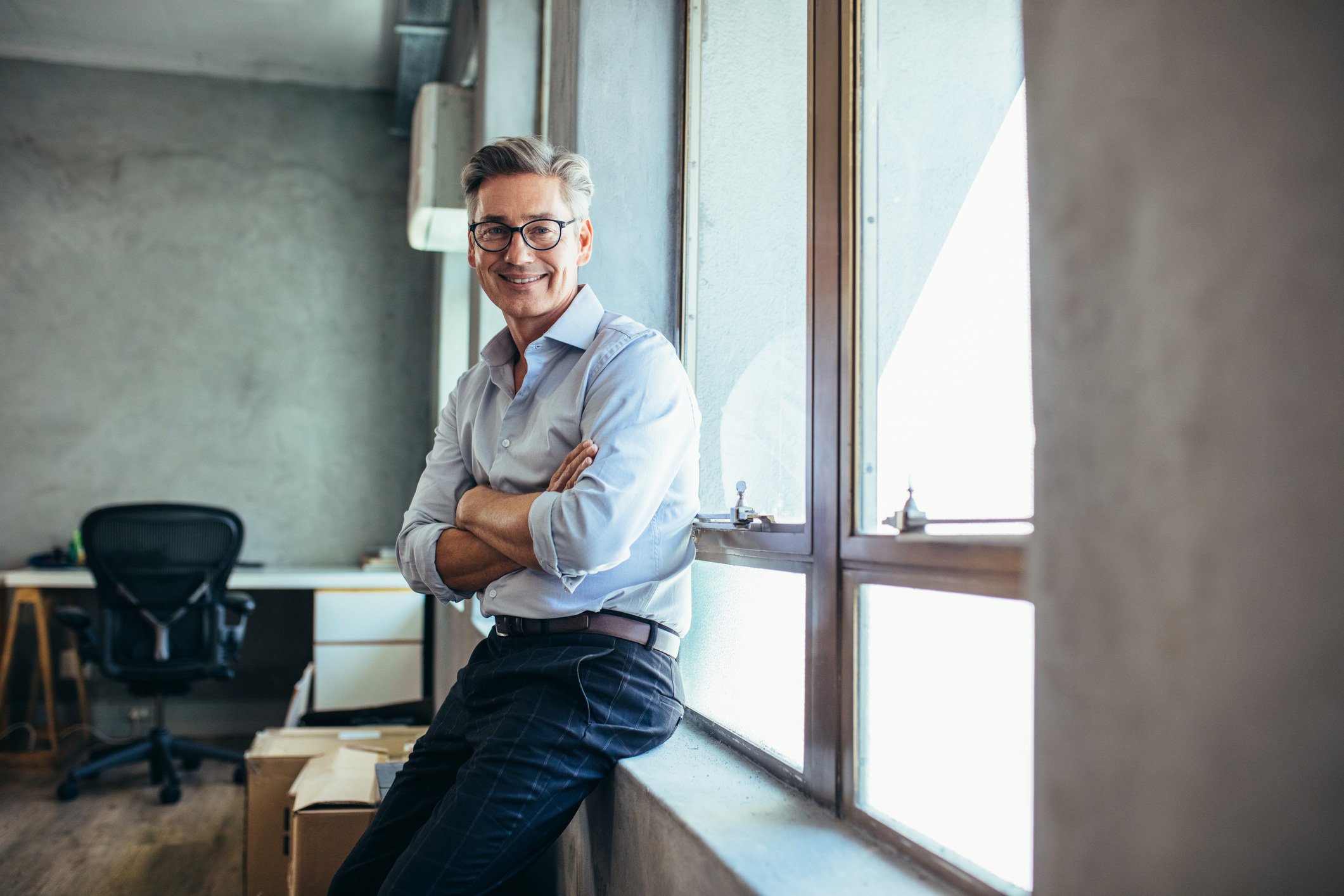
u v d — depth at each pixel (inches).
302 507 205.3
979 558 36.6
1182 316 20.8
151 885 111.4
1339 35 20.5
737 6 69.5
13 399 193.8
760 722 58.1
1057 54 24.0
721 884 40.5
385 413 209.9
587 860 61.6
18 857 120.5
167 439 200.1
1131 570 21.8
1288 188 20.4
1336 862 19.8
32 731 177.2
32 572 172.6
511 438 58.5
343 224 210.8
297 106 210.2
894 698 43.6
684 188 78.2
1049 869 23.8
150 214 202.1
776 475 59.7
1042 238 24.5
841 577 48.3
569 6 81.7
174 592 154.9
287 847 97.9
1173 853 20.7
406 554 60.6
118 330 199.0
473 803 48.5
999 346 37.1
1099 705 22.5
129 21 189.0
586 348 56.8
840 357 48.9
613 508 48.9
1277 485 20.2
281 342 206.4
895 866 40.4
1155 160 21.4
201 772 168.4
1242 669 20.1
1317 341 20.3
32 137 197.8
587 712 51.1
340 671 170.6
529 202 55.8
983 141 38.9
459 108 141.2
